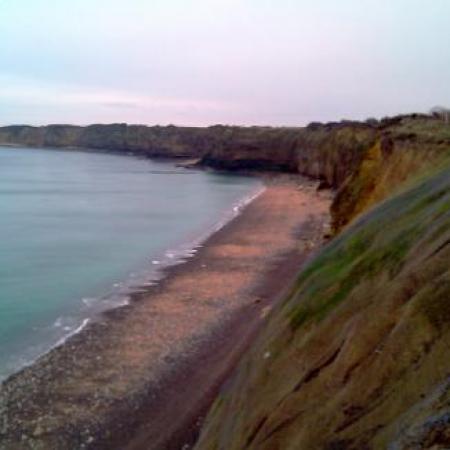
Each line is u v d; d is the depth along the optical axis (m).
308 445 10.38
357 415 9.77
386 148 48.75
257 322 34.62
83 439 22.94
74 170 195.38
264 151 183.12
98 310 39.59
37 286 45.97
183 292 43.78
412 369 9.38
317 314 16.11
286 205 96.69
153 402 25.70
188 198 113.62
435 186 20.08
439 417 6.74
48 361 30.42
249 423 14.08
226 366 28.19
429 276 11.57
